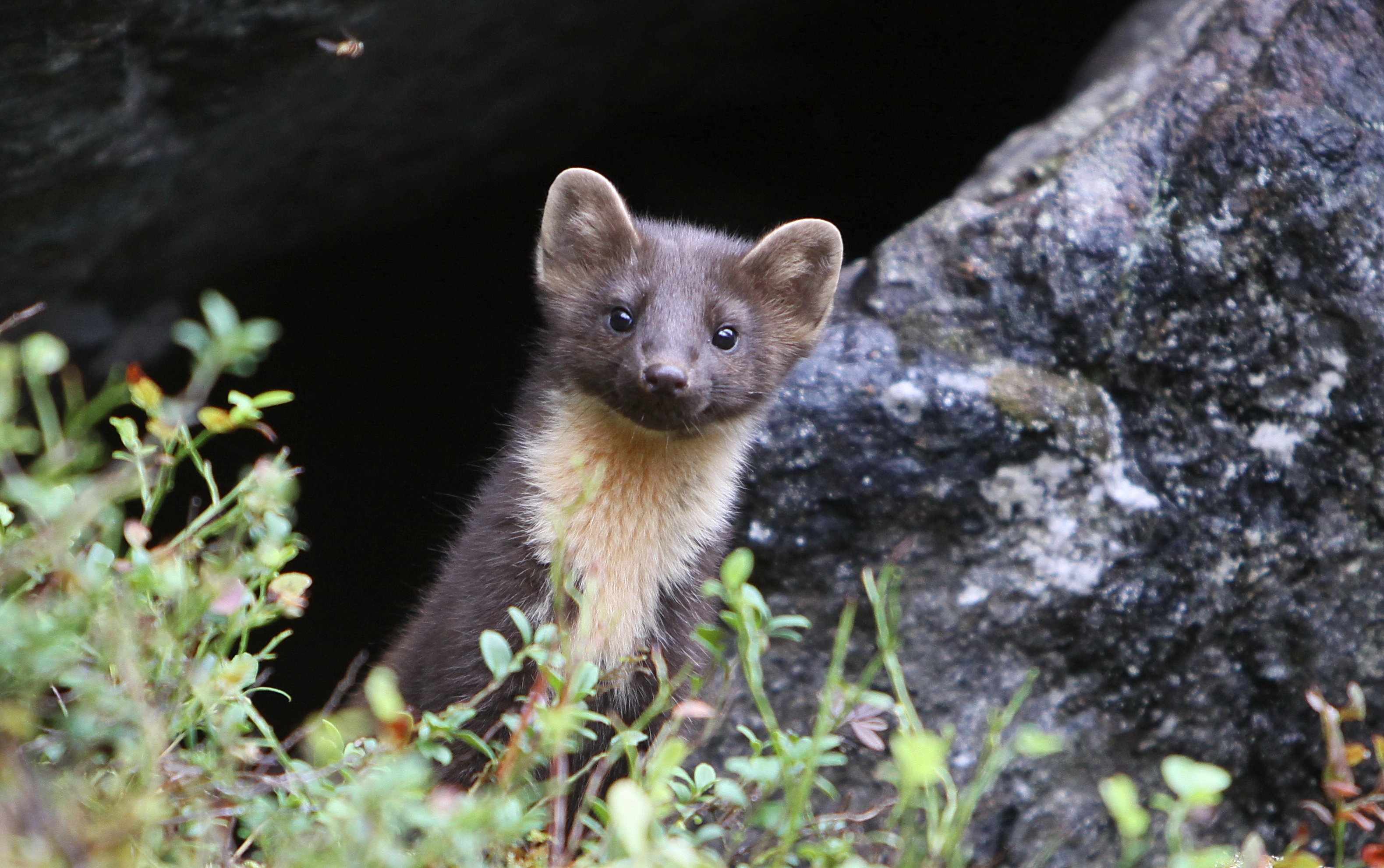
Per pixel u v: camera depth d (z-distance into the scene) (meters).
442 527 17.98
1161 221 11.07
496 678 6.51
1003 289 11.00
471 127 15.40
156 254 13.95
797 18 16.83
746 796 6.55
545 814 6.04
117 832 4.76
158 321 15.55
